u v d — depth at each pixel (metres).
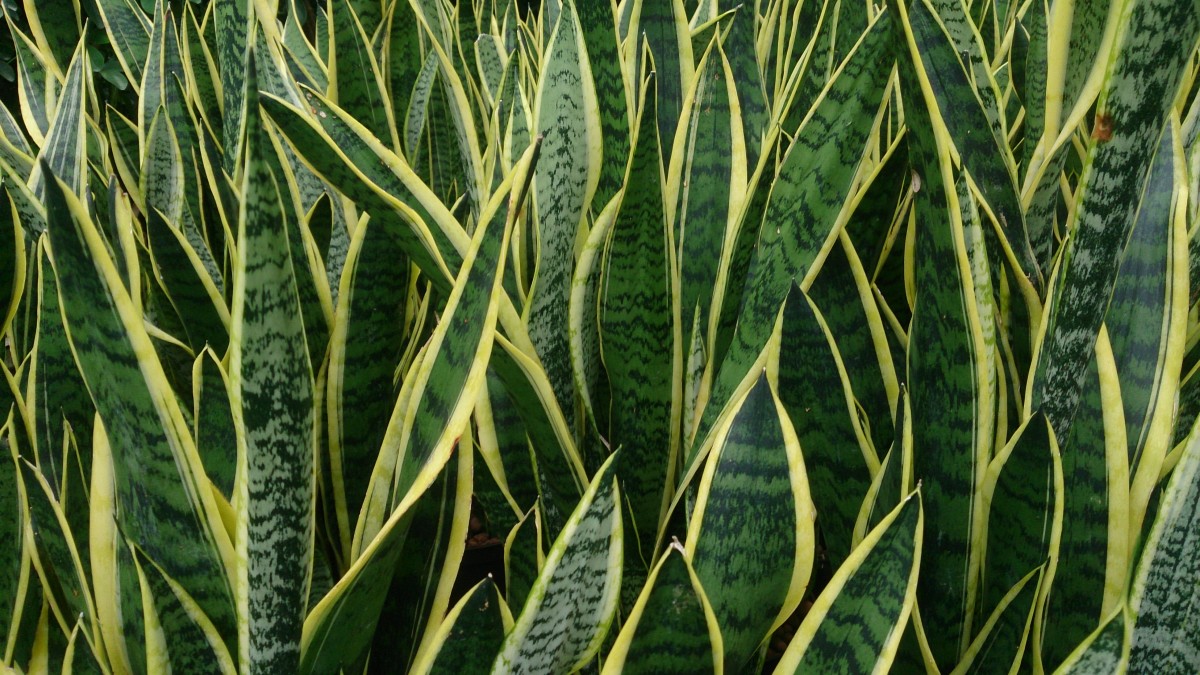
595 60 1.13
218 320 1.13
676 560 0.78
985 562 0.97
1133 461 0.97
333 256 1.28
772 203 1.04
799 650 0.84
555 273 1.10
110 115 1.63
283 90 1.32
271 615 0.80
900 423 0.97
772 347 1.00
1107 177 0.86
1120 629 0.82
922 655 0.91
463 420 0.80
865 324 1.04
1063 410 0.93
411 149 1.54
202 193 1.39
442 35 1.67
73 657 0.87
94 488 0.88
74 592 0.92
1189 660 0.86
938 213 0.89
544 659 0.84
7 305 1.11
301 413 0.76
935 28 1.04
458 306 0.86
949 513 0.94
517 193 0.81
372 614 0.87
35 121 1.62
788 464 0.86
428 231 0.89
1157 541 0.84
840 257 1.02
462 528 0.94
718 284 1.08
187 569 0.82
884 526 0.81
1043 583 0.90
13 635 0.89
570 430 1.16
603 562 0.84
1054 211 1.12
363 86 1.44
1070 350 0.92
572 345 1.10
